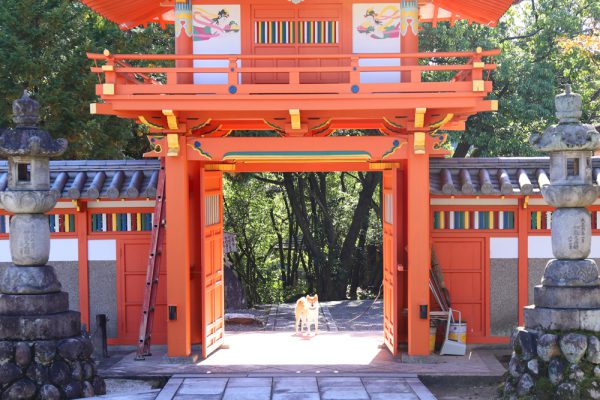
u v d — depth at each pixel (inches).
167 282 454.6
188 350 457.1
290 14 457.4
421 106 420.5
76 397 368.8
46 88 699.4
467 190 473.7
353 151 448.8
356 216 1069.1
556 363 350.0
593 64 898.7
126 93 424.2
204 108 423.5
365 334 556.4
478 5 501.7
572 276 362.3
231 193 1177.4
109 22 761.0
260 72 443.2
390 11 455.5
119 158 788.0
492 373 425.1
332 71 430.6
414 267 451.8
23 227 378.9
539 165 498.3
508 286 500.4
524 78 864.3
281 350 494.9
